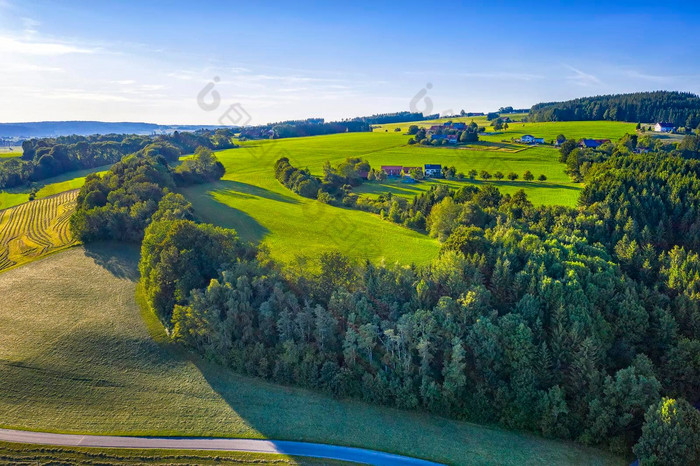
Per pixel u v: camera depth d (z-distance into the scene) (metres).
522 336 51.31
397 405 52.53
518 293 59.69
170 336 62.41
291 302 58.88
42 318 67.50
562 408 47.78
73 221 96.69
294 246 81.06
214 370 57.62
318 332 55.94
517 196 102.25
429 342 53.25
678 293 61.62
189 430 48.81
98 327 64.81
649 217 88.00
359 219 101.69
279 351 57.22
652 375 49.06
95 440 47.06
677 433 42.75
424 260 75.12
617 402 47.56
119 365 57.75
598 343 51.62
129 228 94.62
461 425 50.66
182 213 89.50
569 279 58.41
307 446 47.28
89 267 84.88
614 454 46.69
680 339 54.47
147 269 69.88
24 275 82.25
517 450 47.28
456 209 90.44
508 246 68.00
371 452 46.69
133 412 50.94
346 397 54.31
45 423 49.06
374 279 61.69
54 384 54.31
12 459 44.47
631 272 71.19
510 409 50.25
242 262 66.38
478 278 60.62
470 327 54.62
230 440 47.72
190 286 64.56
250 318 59.09
